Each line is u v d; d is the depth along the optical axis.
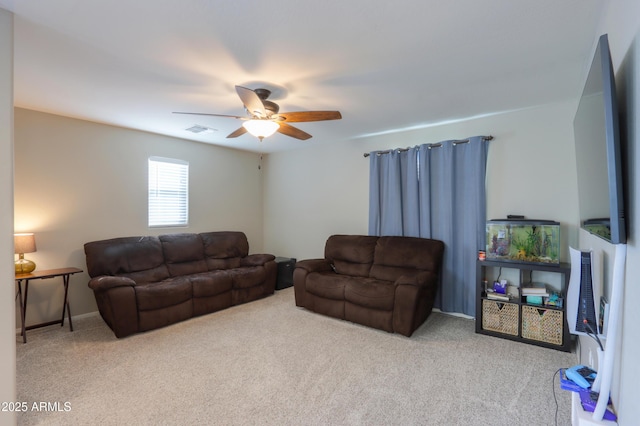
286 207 5.66
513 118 3.44
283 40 1.96
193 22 1.77
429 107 3.26
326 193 5.09
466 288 3.68
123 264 3.67
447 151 3.77
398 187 4.17
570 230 3.15
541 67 2.34
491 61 2.24
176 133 4.39
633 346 1.04
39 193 3.42
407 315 3.12
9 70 1.69
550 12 1.67
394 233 4.20
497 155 3.54
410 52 2.11
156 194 4.44
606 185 1.13
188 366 2.56
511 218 3.32
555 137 3.21
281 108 3.24
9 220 1.71
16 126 3.26
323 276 3.83
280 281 5.04
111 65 2.29
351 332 3.28
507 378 2.38
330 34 1.89
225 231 5.14
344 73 2.42
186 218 4.80
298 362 2.64
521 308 3.04
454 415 1.96
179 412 1.99
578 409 1.27
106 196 3.94
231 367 2.55
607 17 1.55
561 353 2.80
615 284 1.16
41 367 2.54
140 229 4.27
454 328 3.38
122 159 4.07
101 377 2.39
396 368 2.54
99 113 3.46
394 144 4.32
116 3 1.60
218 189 5.22
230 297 4.09
